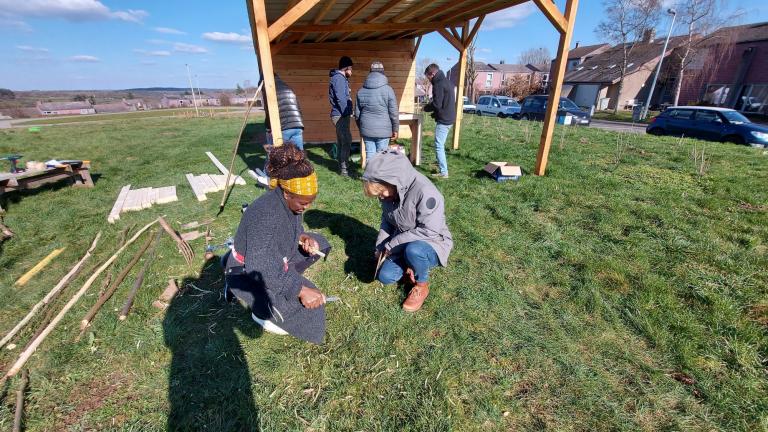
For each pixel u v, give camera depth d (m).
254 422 1.67
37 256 3.29
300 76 8.42
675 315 2.28
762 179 5.17
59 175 5.09
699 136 10.79
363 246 3.30
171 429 1.64
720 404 1.70
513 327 2.25
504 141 8.68
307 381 1.89
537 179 5.21
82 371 1.95
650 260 2.98
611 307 2.42
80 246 3.47
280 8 5.44
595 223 3.72
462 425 1.65
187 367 1.98
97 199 4.82
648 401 1.74
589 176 5.32
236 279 1.99
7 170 6.83
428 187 2.35
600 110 32.00
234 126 13.75
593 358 2.00
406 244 2.47
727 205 4.12
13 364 1.97
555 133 10.34
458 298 2.54
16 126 18.22
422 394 1.80
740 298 2.46
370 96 4.82
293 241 1.95
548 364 1.97
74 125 17.08
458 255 3.12
